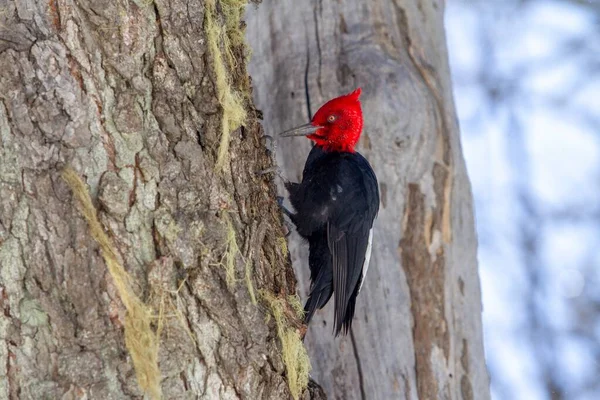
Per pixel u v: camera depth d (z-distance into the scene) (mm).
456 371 11180
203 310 6895
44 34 6637
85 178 6586
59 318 6309
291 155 11562
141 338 6484
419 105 11281
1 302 6285
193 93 7297
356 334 11047
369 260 11188
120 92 6836
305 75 11477
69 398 6227
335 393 10914
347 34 11578
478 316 11695
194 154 7121
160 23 7133
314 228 11031
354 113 11008
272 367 7352
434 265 11305
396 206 11312
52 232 6395
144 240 6711
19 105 6484
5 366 6227
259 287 7543
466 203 11875
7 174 6406
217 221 7176
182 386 6645
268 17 11766
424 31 12203
